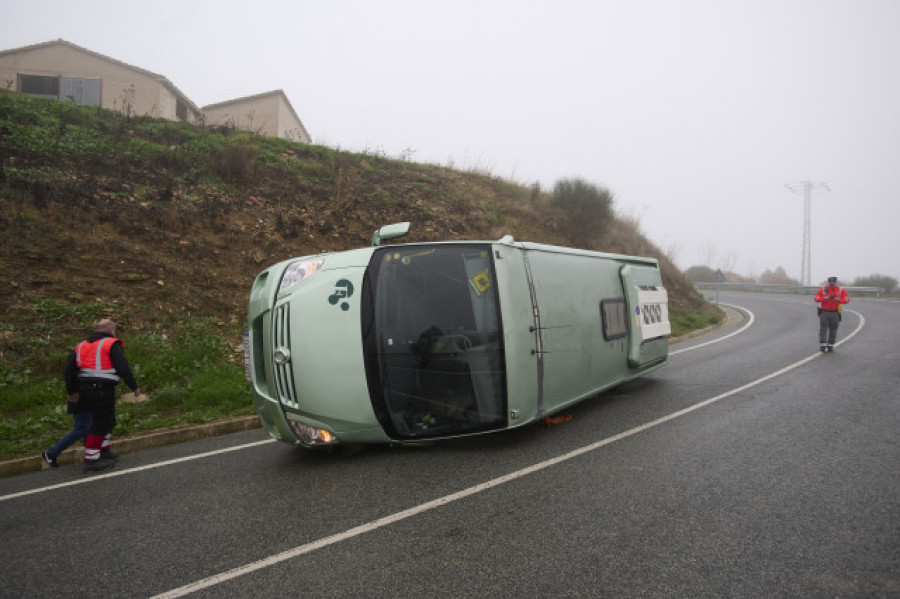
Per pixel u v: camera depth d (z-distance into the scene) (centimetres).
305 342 547
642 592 304
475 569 336
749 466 500
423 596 308
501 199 2053
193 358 926
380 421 546
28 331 856
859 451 530
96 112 1552
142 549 391
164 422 743
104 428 618
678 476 481
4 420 720
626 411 740
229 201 1305
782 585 307
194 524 430
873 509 400
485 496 454
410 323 558
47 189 1084
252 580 337
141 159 1341
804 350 1257
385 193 1645
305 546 379
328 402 540
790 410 699
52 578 354
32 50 2253
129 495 514
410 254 575
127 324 938
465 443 612
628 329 849
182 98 2547
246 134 1736
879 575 315
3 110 1334
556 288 667
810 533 367
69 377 614
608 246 2120
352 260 572
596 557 345
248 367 616
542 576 324
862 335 1506
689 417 690
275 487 507
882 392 780
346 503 454
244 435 732
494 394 564
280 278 585
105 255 1036
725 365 1095
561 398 660
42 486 565
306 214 1391
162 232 1141
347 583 326
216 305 1064
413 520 412
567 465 524
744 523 385
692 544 357
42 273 950
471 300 571
